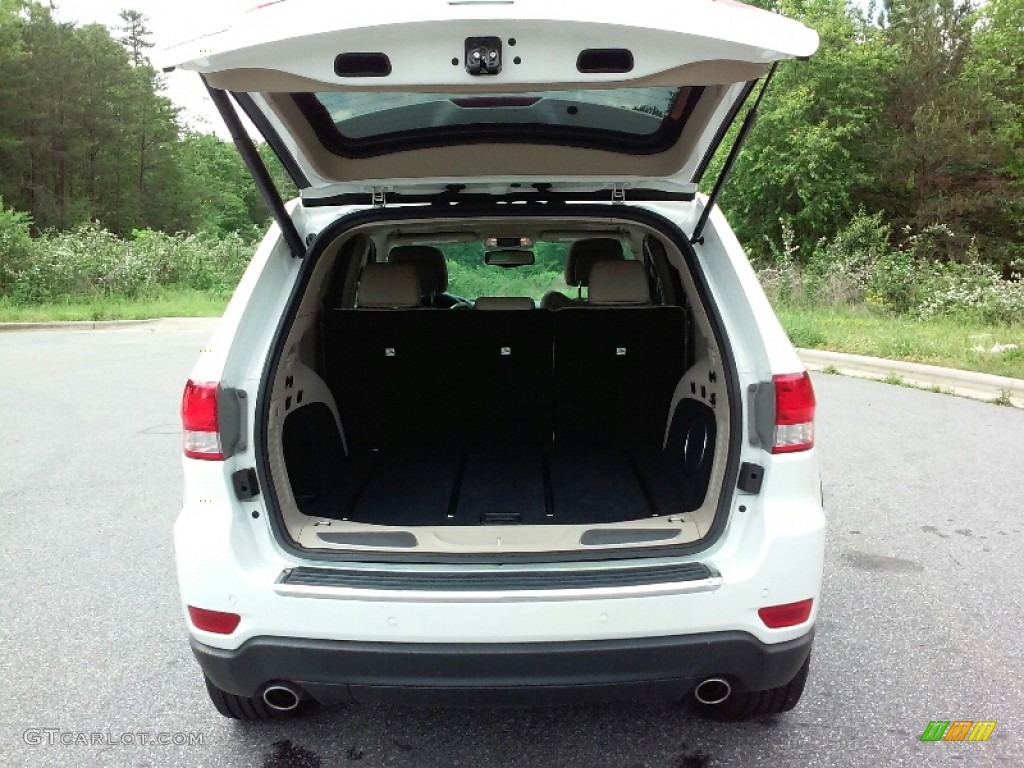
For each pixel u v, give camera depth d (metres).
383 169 2.65
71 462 6.04
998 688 2.97
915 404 7.72
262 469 2.28
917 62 22.14
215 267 24.56
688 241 2.60
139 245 23.73
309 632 2.12
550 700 2.16
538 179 2.65
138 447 6.47
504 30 1.75
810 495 2.25
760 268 18.95
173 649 3.32
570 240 4.71
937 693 2.94
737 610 2.13
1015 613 3.54
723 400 2.54
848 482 5.33
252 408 2.31
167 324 17.41
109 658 3.25
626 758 2.61
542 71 1.82
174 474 5.73
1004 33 23.45
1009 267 21.25
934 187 22.28
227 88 1.96
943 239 21.45
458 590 2.08
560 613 2.07
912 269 15.35
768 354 2.25
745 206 22.30
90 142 50.25
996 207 21.78
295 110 2.39
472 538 2.39
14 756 2.63
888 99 22.72
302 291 2.52
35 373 10.20
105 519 4.82
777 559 2.16
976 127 22.31
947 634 3.36
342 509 3.14
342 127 2.55
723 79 1.92
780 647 2.19
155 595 3.81
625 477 3.52
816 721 2.79
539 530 2.44
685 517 2.51
